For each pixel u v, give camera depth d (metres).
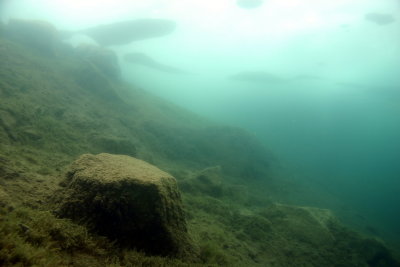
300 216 8.73
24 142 6.59
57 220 3.28
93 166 4.15
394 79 34.81
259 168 17.75
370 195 33.00
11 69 10.77
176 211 4.08
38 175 4.83
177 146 14.80
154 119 16.17
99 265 2.95
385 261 7.75
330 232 8.12
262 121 81.44
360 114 68.88
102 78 15.63
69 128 8.95
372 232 15.20
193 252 4.23
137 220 3.55
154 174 4.13
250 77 42.94
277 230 8.04
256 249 6.64
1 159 4.66
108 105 14.45
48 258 2.53
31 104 8.63
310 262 6.82
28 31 16.06
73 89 13.48
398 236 17.16
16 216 3.10
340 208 18.19
